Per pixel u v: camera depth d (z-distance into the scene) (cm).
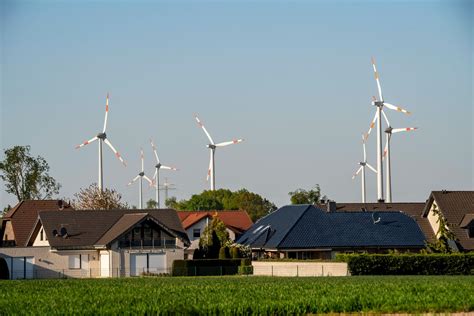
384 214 18500
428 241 18100
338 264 15325
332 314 8650
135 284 12450
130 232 17250
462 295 9638
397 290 10288
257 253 18275
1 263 16188
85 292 10750
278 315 8625
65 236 17438
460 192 19262
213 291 10581
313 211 18375
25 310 8575
